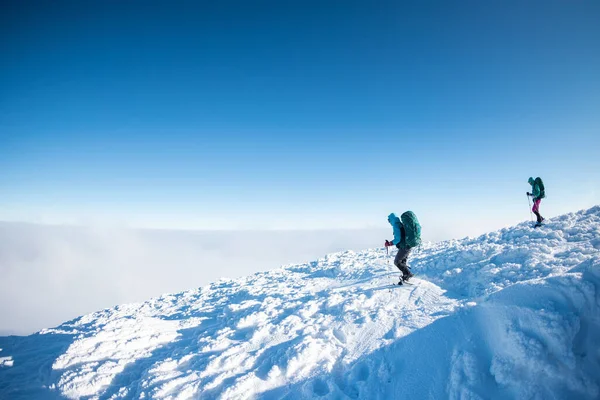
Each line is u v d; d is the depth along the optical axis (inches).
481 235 440.8
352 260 549.6
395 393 185.8
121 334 334.6
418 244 297.4
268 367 231.3
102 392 250.2
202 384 229.3
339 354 229.8
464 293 284.4
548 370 155.3
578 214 375.9
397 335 225.1
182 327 359.9
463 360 181.8
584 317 166.9
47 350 337.4
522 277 258.8
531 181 395.5
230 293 491.5
